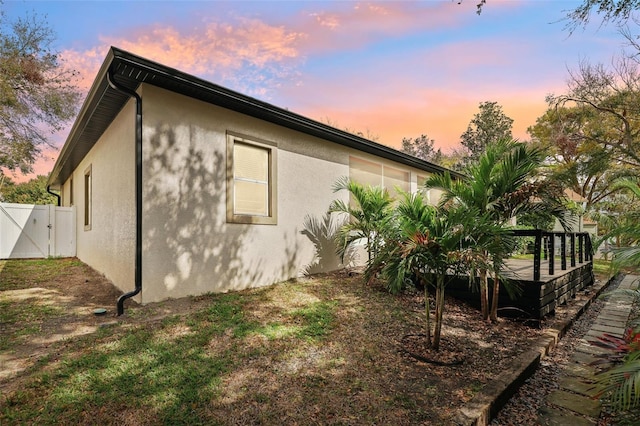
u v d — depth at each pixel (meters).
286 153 6.88
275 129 6.65
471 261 3.25
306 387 2.88
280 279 6.61
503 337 4.39
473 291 5.05
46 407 2.39
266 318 4.39
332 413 2.54
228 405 2.56
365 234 7.07
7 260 9.80
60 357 3.14
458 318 5.07
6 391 2.57
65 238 11.06
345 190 8.41
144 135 4.73
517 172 4.55
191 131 5.26
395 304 5.45
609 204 8.08
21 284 6.36
